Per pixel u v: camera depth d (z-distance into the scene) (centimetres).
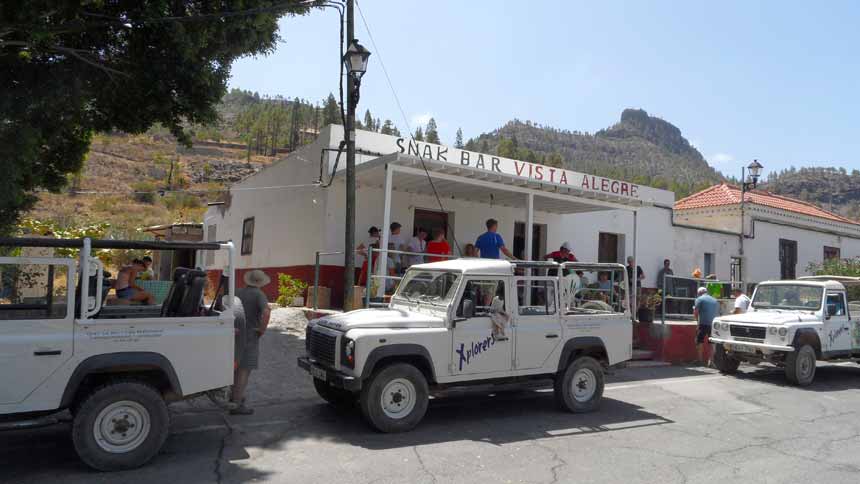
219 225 2145
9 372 473
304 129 11106
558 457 585
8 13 700
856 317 1189
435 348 674
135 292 802
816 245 2408
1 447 566
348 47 939
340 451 580
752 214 2166
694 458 596
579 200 1351
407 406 656
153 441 514
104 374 529
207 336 552
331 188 1314
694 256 1977
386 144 1395
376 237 1228
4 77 825
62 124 947
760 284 1270
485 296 729
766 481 530
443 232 1484
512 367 725
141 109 982
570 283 823
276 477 502
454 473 526
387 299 1016
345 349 646
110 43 916
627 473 543
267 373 873
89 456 490
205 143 9369
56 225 2272
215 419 682
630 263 1446
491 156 1432
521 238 1614
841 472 562
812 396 964
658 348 1268
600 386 794
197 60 916
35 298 530
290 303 1288
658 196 1898
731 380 1095
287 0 953
